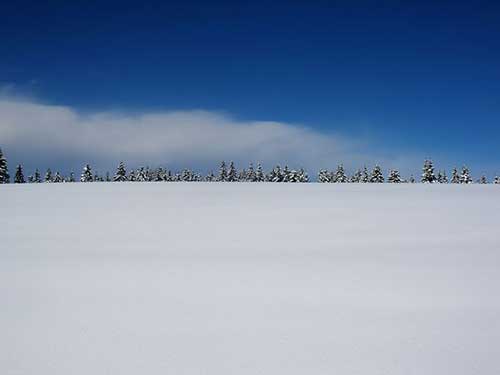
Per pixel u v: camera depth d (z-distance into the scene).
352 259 9.93
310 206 21.41
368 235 13.39
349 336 5.48
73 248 11.79
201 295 7.17
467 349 5.12
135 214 19.23
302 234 13.88
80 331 5.70
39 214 19.38
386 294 7.16
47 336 5.56
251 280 8.09
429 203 22.08
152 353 5.05
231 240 12.97
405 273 8.55
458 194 27.16
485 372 4.62
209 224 16.31
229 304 6.70
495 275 8.34
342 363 4.79
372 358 4.90
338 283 7.84
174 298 7.02
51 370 4.69
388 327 5.76
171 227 15.67
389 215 17.78
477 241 12.00
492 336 5.47
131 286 7.75
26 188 32.72
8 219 17.89
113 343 5.32
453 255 10.23
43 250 11.49
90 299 7.02
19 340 5.45
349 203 22.50
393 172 74.00
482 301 6.79
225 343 5.29
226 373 4.59
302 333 5.57
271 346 5.21
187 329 5.73
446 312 6.31
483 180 78.88
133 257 10.44
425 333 5.57
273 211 19.84
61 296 7.19
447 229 14.16
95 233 14.48
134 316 6.22
